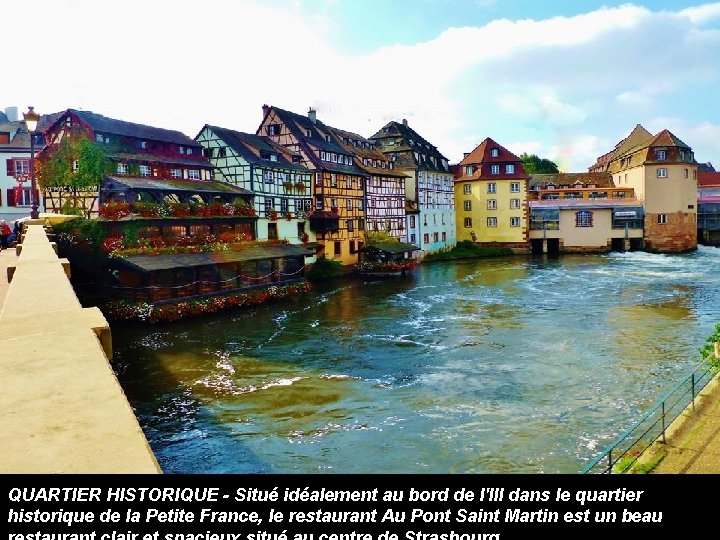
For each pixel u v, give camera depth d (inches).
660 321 948.0
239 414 566.6
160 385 659.4
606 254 2261.3
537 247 2486.5
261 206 1494.8
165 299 1021.8
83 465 72.7
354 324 987.9
